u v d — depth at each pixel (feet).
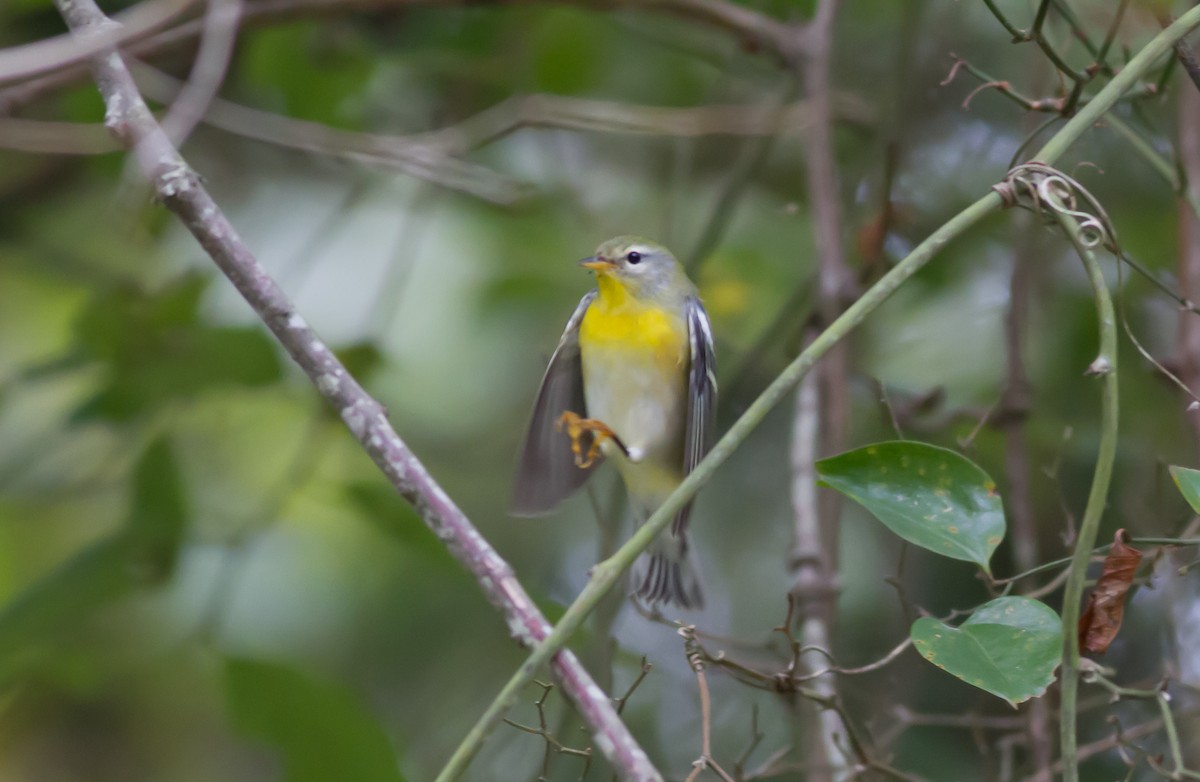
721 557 35.40
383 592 36.17
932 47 34.37
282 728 24.59
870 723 24.95
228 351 27.84
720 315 36.96
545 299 38.24
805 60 32.01
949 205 33.86
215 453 35.99
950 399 33.35
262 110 38.52
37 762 37.09
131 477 26.68
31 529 38.24
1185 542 16.37
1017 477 27.32
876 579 32.86
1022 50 34.19
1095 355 32.50
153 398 28.07
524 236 38.99
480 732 14.93
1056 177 16.30
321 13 31.09
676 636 34.35
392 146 31.63
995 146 34.12
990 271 34.58
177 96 30.55
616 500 30.45
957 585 31.32
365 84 36.35
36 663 25.80
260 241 38.81
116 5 35.09
